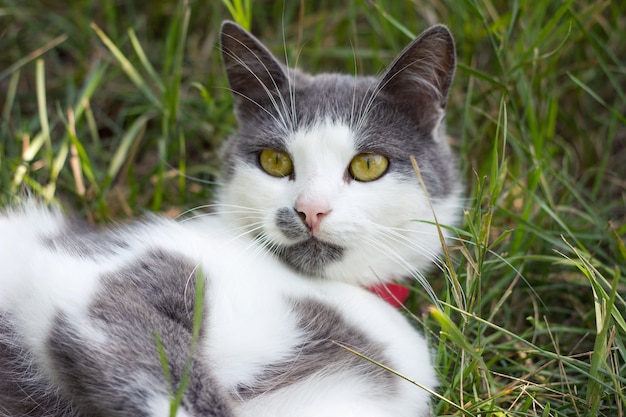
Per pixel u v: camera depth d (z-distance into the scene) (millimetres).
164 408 465
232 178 560
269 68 566
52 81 739
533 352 543
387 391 514
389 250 541
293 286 525
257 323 503
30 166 643
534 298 588
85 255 508
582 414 528
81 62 733
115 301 484
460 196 590
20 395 508
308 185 527
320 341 513
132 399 467
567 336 594
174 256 508
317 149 533
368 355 515
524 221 581
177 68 665
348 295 533
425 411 531
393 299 558
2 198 615
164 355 462
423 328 566
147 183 687
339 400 501
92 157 705
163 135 669
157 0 769
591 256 579
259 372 504
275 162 545
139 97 724
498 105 663
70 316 482
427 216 549
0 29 749
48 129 673
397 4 715
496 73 666
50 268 499
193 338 460
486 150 669
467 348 493
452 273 521
